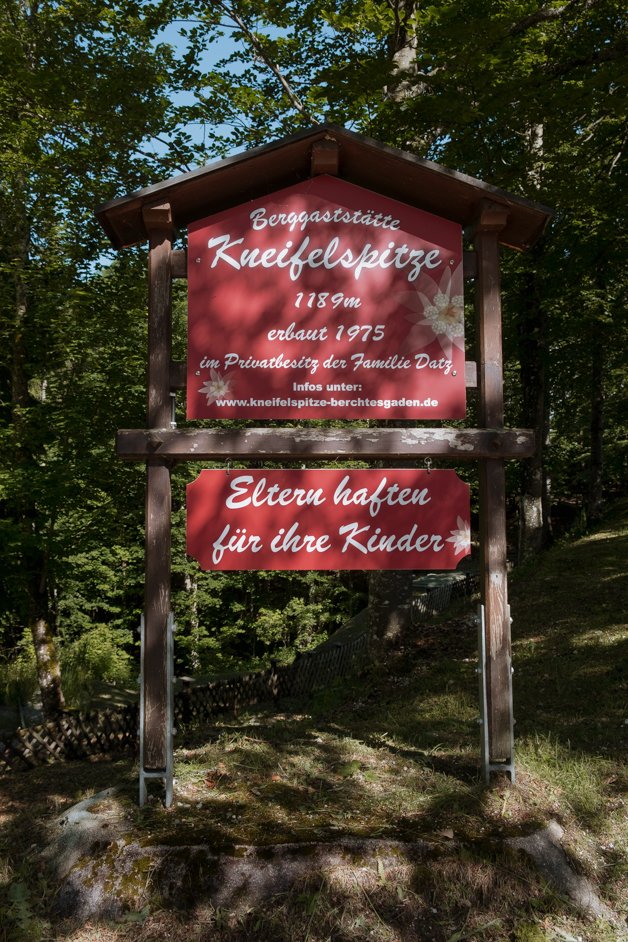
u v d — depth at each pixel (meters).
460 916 3.95
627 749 5.47
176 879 4.09
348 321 5.20
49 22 10.16
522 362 16.23
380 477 5.03
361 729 6.53
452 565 5.00
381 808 4.61
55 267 10.44
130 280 10.72
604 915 4.02
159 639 4.82
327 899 3.96
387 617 9.88
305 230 5.22
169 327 5.16
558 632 9.41
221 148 10.80
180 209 5.38
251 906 3.96
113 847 4.29
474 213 5.32
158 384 5.10
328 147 5.08
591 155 11.14
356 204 5.23
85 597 21.66
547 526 22.30
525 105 8.55
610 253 12.96
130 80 9.74
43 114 9.97
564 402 24.27
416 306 5.21
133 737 9.08
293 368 5.16
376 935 3.83
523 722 6.22
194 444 4.89
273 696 11.18
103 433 10.45
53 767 7.91
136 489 11.26
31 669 13.53
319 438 4.93
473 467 25.23
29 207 10.41
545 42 9.26
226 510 4.99
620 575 12.24
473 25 7.67
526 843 4.24
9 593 11.09
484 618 4.98
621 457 27.77
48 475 9.71
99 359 10.69
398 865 4.10
